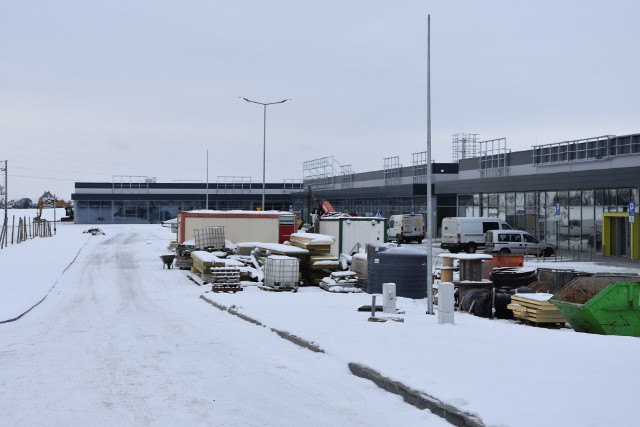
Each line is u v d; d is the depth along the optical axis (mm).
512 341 13445
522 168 58688
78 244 60156
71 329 18984
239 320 19312
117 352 14594
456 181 66750
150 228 100000
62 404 9992
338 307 20953
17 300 25609
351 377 11250
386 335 14352
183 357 13734
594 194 48531
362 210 88938
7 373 12438
